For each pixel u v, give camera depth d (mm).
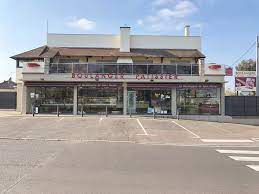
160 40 42188
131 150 14945
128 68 33719
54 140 18688
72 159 12180
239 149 15953
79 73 33469
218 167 11125
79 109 33469
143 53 40188
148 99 33781
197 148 16297
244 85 37750
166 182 8906
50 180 8883
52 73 33500
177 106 33812
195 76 33688
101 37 42000
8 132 21250
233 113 34906
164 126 25031
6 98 51375
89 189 8062
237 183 8898
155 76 33500
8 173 9617
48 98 33656
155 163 11688
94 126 24328
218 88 33969
